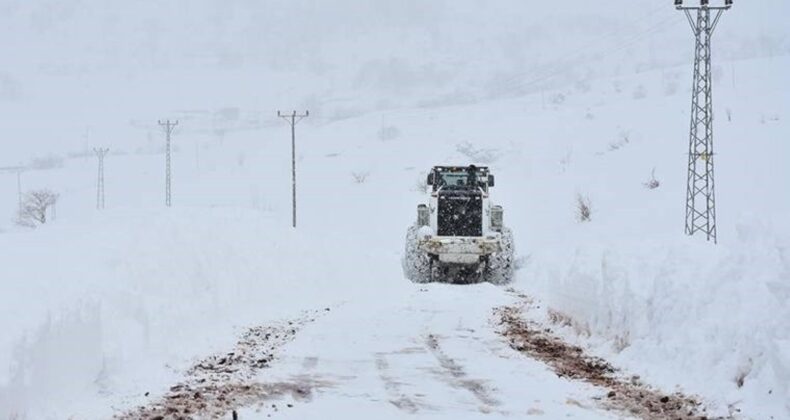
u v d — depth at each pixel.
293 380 14.51
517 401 12.87
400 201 75.12
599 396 13.07
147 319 15.56
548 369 15.40
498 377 14.73
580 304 18.84
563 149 82.44
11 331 11.23
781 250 13.09
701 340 13.53
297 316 22.95
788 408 10.86
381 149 110.69
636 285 16.30
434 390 13.71
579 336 18.70
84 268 14.91
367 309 24.72
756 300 12.98
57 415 11.58
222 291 20.80
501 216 34.66
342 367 15.74
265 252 25.58
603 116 97.00
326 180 94.25
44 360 11.80
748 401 11.60
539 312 23.66
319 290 27.53
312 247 29.28
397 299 27.42
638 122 84.00
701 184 48.47
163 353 15.72
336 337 19.39
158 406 12.41
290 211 76.19
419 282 34.03
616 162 67.06
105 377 13.53
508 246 33.44
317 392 13.56
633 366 14.88
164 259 18.22
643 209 47.22
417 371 15.34
